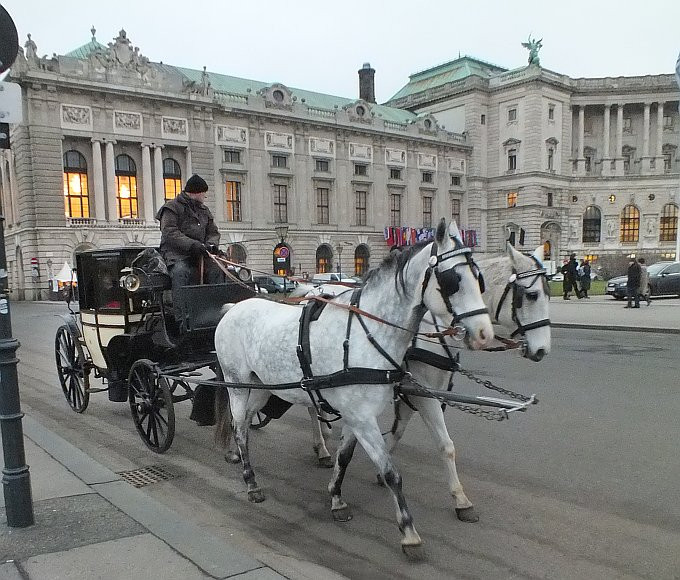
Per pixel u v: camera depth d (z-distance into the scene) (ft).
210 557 12.42
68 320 29.81
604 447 20.72
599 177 231.91
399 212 207.62
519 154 221.87
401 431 17.81
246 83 188.44
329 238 185.88
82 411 28.94
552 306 80.53
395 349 13.74
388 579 12.81
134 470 20.70
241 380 18.08
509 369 35.99
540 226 220.84
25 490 14.05
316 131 182.70
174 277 22.21
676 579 12.32
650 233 229.66
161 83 150.51
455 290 12.28
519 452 20.62
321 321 14.99
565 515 15.55
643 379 31.78
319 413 17.38
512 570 12.94
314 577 12.38
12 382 13.94
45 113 134.62
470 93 226.58
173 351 23.22
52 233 136.56
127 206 149.59
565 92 227.81
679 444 20.75
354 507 16.84
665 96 230.27
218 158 161.89
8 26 13.34
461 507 15.55
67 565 12.18
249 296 23.06
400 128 204.95
